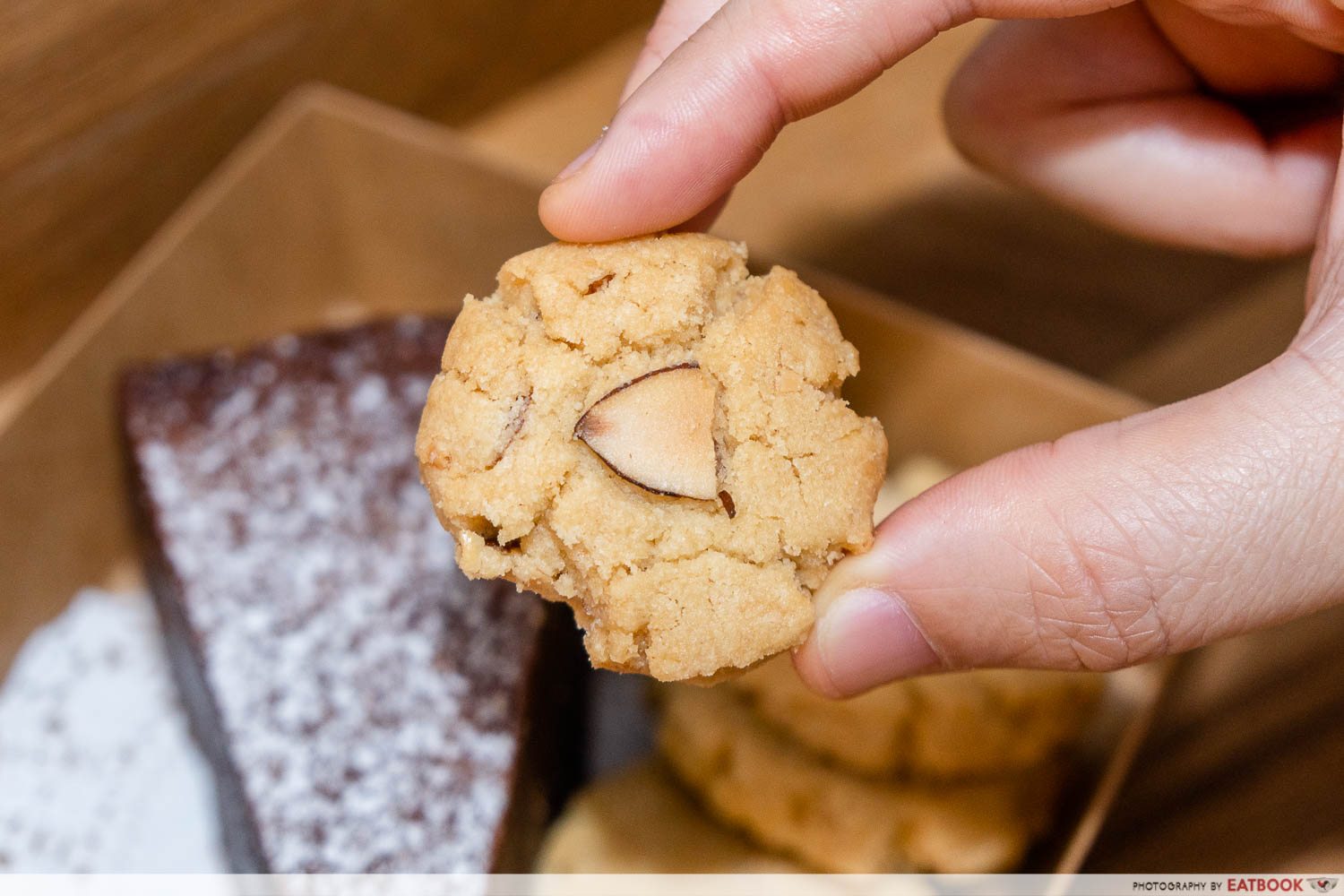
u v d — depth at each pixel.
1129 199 0.23
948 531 0.18
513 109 0.34
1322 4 0.20
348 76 0.30
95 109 0.27
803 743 0.25
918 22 0.19
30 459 0.26
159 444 0.26
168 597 0.25
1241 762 0.24
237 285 0.29
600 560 0.18
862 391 0.27
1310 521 0.18
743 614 0.18
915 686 0.24
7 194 0.27
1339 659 0.24
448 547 0.25
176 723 0.26
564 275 0.18
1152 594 0.18
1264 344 0.28
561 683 0.25
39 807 0.25
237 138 0.29
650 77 0.19
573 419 0.18
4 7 0.25
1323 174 0.22
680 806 0.25
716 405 0.18
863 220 0.31
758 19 0.19
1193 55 0.22
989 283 0.30
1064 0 0.20
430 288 0.30
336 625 0.24
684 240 0.19
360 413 0.26
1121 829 0.24
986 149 0.23
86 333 0.26
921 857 0.24
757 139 0.20
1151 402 0.28
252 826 0.23
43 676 0.26
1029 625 0.18
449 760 0.23
